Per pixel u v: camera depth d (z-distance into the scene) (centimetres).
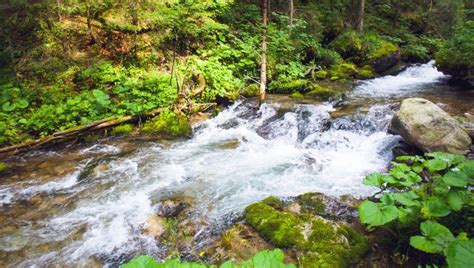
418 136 529
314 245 360
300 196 466
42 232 419
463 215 335
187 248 380
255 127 769
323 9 1656
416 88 1009
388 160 586
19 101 762
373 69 1277
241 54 1083
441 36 1872
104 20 961
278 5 1577
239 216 438
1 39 910
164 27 919
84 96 784
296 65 1159
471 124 568
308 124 734
